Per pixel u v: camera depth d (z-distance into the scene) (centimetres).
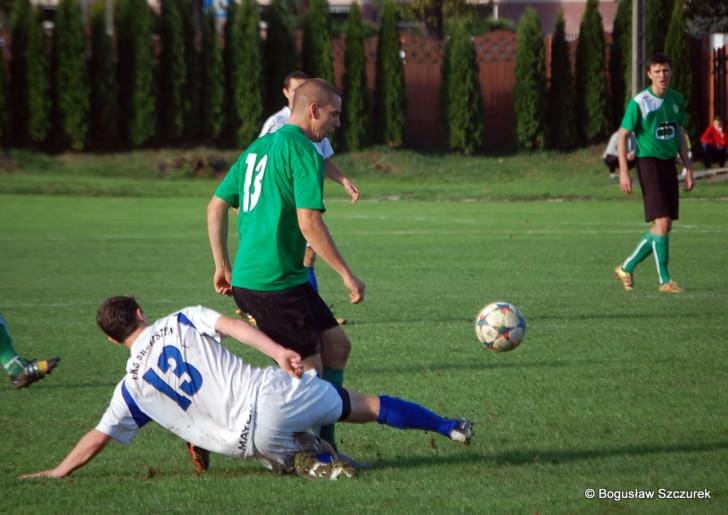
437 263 4938
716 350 2795
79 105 12225
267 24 12781
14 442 2027
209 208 1942
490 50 13112
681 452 1869
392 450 1925
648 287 4031
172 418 1691
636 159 3881
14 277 4547
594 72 12381
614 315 3366
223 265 1959
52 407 2312
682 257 4962
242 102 12569
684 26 11556
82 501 1638
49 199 9631
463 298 3806
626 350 2806
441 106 12838
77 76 12200
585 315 3369
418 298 3822
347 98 12706
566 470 1767
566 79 12512
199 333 1686
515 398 2302
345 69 12706
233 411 1667
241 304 1834
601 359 2697
